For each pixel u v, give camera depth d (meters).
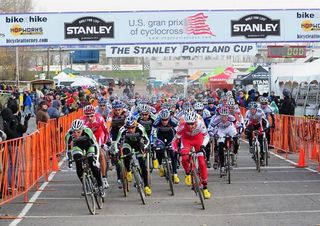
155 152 13.95
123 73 95.88
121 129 12.19
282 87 32.16
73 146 10.92
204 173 11.95
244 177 15.08
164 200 12.00
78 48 30.27
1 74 70.12
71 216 10.45
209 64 68.94
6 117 12.73
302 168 16.78
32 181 12.92
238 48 24.53
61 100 33.44
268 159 18.98
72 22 24.03
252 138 16.58
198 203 11.54
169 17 24.12
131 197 12.50
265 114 17.59
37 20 24.00
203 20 24.11
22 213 10.83
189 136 12.17
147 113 13.95
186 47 24.47
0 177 10.62
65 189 13.72
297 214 10.18
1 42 24.03
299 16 24.20
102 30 24.06
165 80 85.44
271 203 11.33
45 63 100.38
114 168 17.47
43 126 15.27
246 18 24.12
